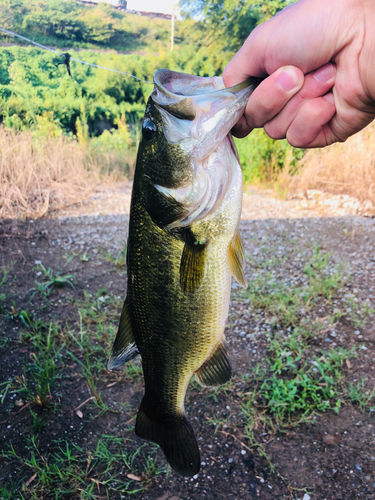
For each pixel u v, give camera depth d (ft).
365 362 2.12
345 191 4.47
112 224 3.91
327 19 0.91
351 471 1.63
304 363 2.15
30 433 1.84
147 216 1.03
